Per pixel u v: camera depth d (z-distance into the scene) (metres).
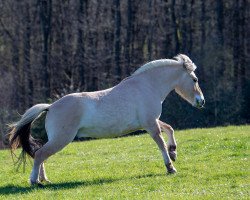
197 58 48.41
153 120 15.59
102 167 17.95
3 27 50.97
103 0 51.59
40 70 50.88
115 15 51.41
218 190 13.30
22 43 51.09
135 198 12.88
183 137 25.41
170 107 42.91
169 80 16.05
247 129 27.69
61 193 13.91
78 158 21.45
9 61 50.91
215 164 16.64
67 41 51.53
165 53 51.59
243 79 49.38
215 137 23.81
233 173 15.02
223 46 49.47
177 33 51.78
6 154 24.89
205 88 46.50
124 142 26.20
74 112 14.98
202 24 51.31
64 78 50.97
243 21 51.06
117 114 15.27
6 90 46.84
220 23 51.19
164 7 51.59
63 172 17.47
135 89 15.61
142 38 52.09
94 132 15.32
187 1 51.66
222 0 51.38
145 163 17.92
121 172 16.56
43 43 51.62
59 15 52.03
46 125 15.15
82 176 16.41
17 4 50.97
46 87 50.72
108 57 51.12
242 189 13.24
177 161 17.70
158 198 12.72
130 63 51.62
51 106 15.16
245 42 50.81
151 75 15.94
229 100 44.59
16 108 47.56
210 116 43.62
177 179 14.77
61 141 14.90
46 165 19.73
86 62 50.97
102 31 51.56
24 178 16.97
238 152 18.56
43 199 13.36
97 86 50.72
